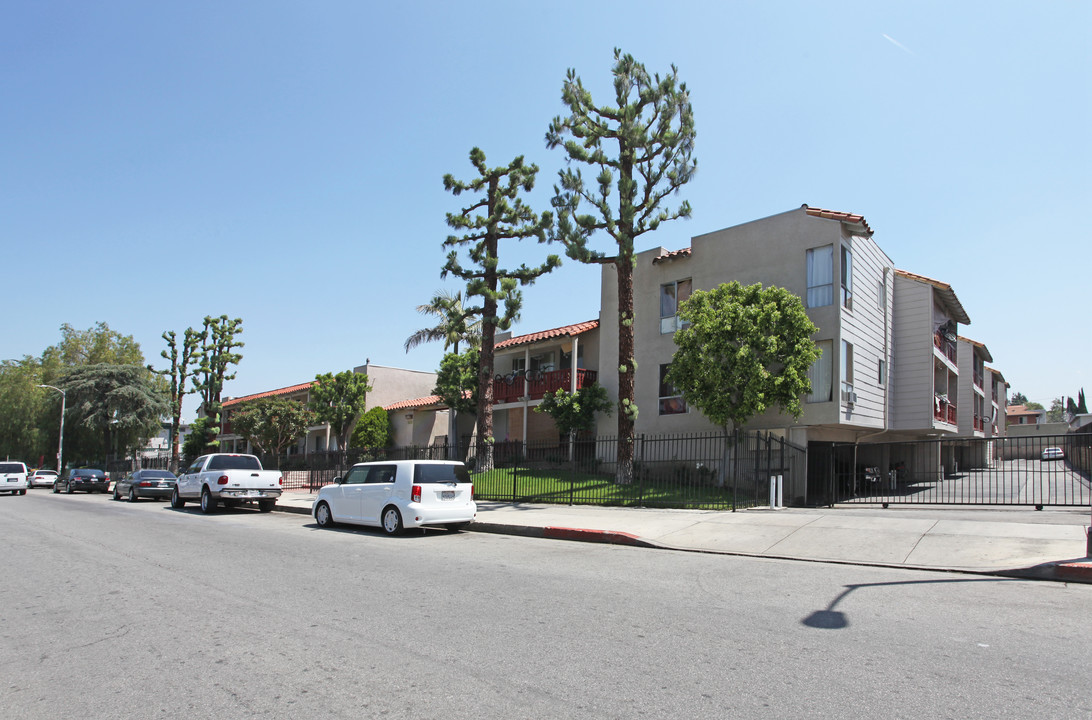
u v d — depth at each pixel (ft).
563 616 21.76
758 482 55.36
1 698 15.39
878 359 76.48
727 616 21.50
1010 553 30.37
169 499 94.68
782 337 61.57
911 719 13.24
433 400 124.77
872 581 27.12
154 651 18.72
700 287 76.02
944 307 92.12
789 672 16.05
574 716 13.67
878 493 77.92
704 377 61.98
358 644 18.99
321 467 97.60
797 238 68.90
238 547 39.81
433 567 31.83
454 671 16.56
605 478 70.69
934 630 19.60
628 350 66.23
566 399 82.38
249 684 15.97
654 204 66.03
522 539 43.50
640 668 16.52
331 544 41.09
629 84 65.21
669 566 31.60
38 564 33.83
